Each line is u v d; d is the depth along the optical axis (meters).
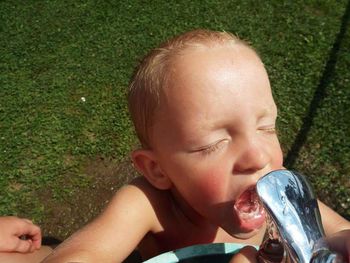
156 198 0.44
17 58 1.15
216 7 1.25
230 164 0.35
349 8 1.21
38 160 0.90
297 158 0.85
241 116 0.34
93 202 0.83
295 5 1.22
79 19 1.26
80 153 0.90
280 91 0.98
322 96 0.96
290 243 0.26
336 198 0.78
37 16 1.28
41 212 0.82
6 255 0.50
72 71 1.10
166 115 0.36
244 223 0.35
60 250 0.39
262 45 1.11
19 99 1.03
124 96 1.02
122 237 0.41
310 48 1.09
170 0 1.29
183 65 0.36
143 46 1.15
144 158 0.41
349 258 0.24
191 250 0.36
